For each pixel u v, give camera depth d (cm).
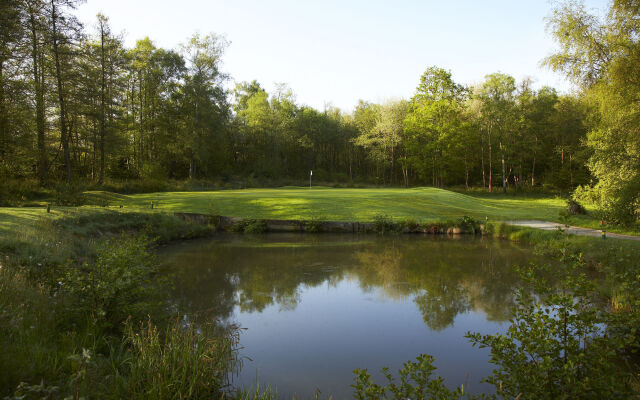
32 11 2212
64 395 321
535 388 337
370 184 5412
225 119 4384
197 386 395
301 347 572
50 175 2564
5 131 2028
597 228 1633
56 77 2459
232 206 2159
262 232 1870
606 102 1330
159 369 399
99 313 496
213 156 4531
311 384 461
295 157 6062
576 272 980
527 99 4750
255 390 442
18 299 489
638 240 1232
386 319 698
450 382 462
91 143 2905
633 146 1351
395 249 1445
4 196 1692
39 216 1078
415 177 6012
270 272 1055
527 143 4659
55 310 504
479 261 1217
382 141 5178
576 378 343
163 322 595
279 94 5681
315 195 2670
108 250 600
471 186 5438
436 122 4734
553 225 1797
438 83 4631
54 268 682
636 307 541
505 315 716
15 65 2202
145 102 3859
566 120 4347
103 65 2894
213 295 828
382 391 346
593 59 1323
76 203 1581
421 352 558
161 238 1488
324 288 900
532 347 358
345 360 530
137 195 2514
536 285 405
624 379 391
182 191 3167
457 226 1872
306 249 1428
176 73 3903
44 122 2339
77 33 2481
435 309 753
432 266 1147
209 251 1366
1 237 734
